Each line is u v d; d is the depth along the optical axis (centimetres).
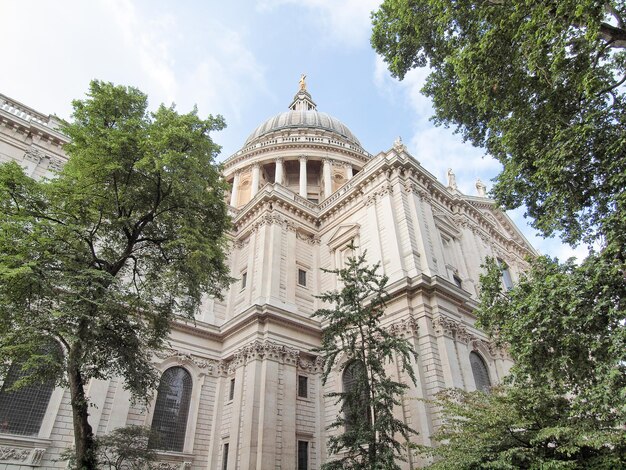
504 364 2739
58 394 2153
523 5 1195
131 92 1823
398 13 1812
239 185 5159
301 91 7556
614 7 1177
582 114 1262
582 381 1201
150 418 2409
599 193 1209
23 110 2908
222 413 2655
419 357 2269
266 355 2522
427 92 1998
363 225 3133
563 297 1143
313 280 3250
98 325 1389
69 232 1498
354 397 1656
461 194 3894
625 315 1059
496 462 1179
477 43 1386
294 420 2436
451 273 3028
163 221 1830
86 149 1566
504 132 1466
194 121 1795
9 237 1322
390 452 1477
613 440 1086
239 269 3353
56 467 1994
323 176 5134
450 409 1524
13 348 1224
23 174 1455
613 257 1101
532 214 1473
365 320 1828
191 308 1850
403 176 3125
